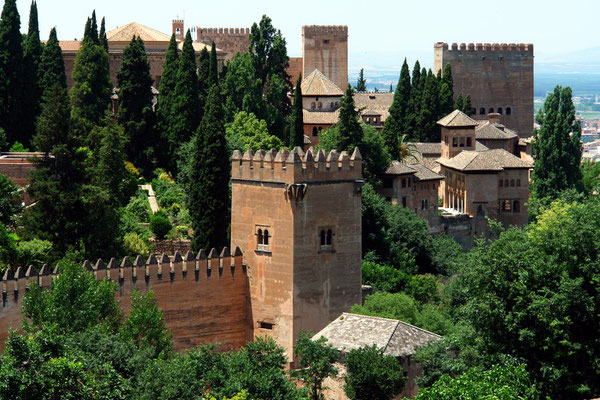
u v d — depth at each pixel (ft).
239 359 626.64
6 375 541.34
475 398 537.65
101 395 576.20
